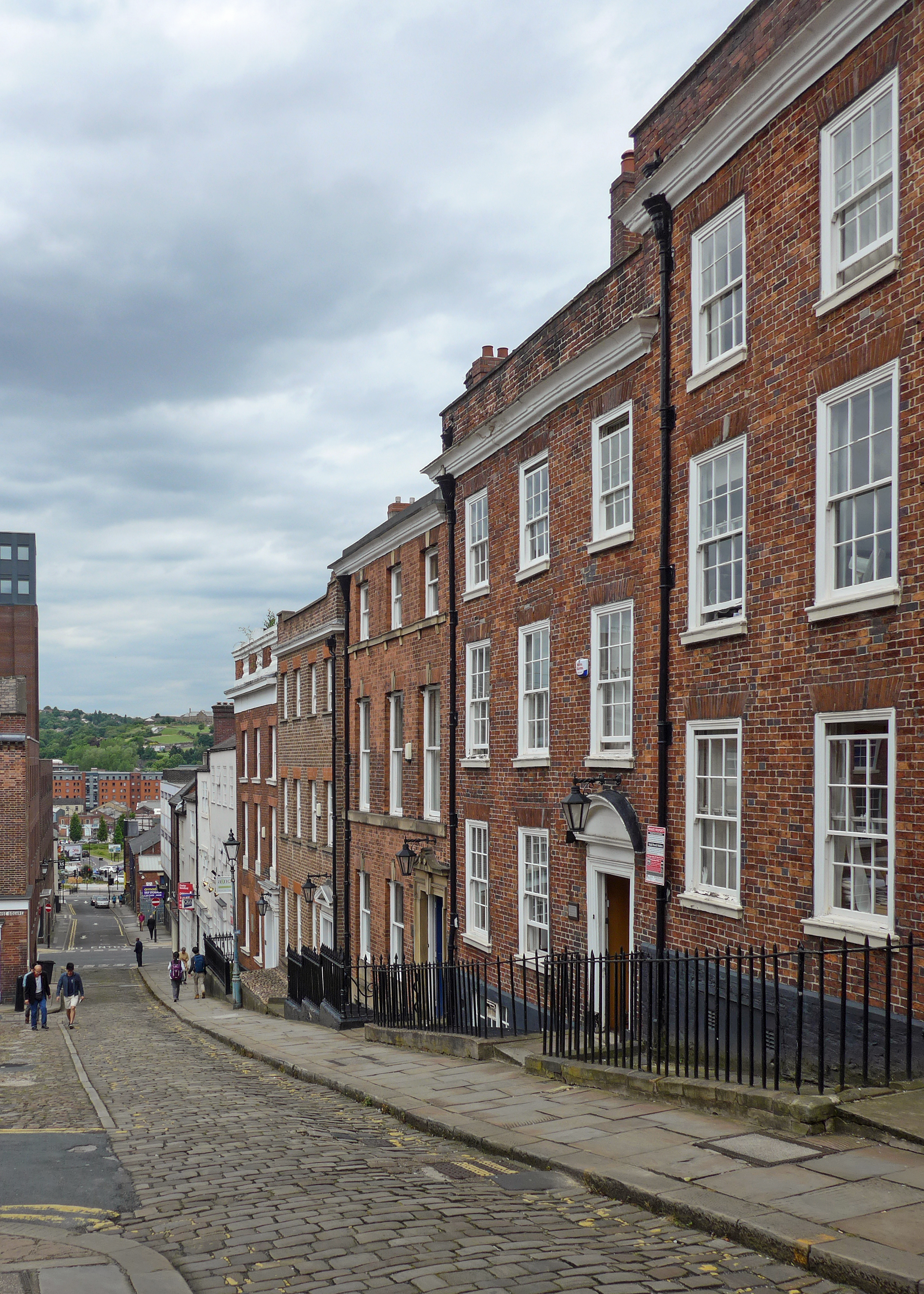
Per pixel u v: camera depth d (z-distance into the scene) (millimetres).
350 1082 12719
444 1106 10508
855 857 9477
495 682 18062
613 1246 6031
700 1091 9055
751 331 11078
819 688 9883
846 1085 8461
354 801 26828
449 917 19953
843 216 9906
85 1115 11383
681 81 12758
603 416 14500
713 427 11766
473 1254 5910
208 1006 30469
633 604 13586
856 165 9695
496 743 17906
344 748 27297
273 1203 7129
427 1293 5328
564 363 15102
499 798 17703
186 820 64938
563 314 15648
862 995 9125
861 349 9430
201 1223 6715
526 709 16906
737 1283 5422
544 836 16078
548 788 15898
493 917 17750
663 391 12750
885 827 9102
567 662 15414
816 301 10102
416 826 21578
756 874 10742
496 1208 6914
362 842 25766
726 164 11625
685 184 12297
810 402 10156
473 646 19266
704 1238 6168
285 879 33938
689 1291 5309
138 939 49438
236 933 29359
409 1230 6410
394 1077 12883
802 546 10227
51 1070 16547
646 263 13391
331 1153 8867
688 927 12000
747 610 11062
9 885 35625
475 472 19203
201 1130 10117
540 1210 6871
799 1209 6219
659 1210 6668
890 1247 5543
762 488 10859
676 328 12609
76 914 100500
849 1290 5320
